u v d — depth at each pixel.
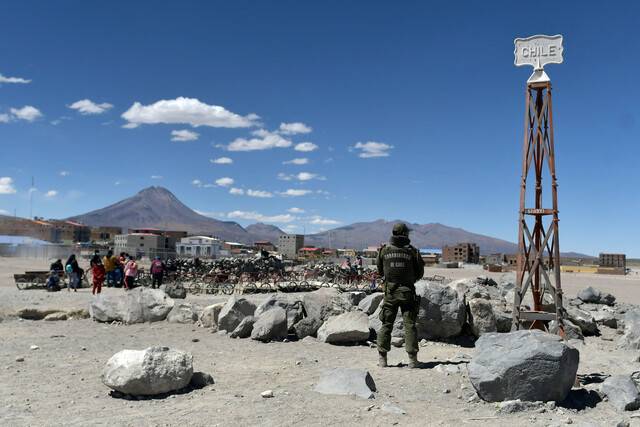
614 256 114.50
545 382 7.68
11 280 41.56
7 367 9.74
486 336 8.50
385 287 10.18
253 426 6.68
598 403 7.96
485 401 7.88
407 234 10.23
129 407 7.45
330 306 13.59
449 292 13.22
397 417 7.14
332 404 7.60
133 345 12.16
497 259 141.38
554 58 10.23
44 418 6.90
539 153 10.80
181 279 36.31
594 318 17.48
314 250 190.62
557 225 10.13
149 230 188.50
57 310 16.94
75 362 10.24
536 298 10.95
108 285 33.59
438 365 9.94
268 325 12.77
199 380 8.63
